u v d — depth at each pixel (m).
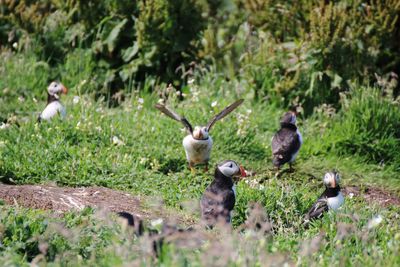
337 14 16.09
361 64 16.14
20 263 7.73
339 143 14.73
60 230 8.20
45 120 13.56
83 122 13.62
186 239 7.71
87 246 8.44
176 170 13.00
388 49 16.50
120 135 13.44
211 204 10.09
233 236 7.73
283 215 10.75
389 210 11.98
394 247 8.20
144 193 11.76
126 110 14.67
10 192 10.69
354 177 13.80
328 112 15.38
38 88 16.55
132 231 8.05
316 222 9.94
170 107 15.16
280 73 16.19
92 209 9.81
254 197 10.95
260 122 15.29
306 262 7.91
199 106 15.14
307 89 15.94
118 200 11.14
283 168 13.73
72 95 15.70
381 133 14.86
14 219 8.77
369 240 8.47
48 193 10.95
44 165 11.98
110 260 7.41
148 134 13.86
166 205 11.24
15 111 15.32
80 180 11.84
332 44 15.92
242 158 13.84
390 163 14.53
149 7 16.59
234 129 14.38
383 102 15.09
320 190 12.65
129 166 12.39
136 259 7.11
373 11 16.44
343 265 7.67
